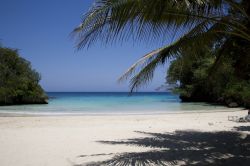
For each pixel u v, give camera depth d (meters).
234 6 6.65
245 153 8.57
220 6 6.43
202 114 22.94
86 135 12.18
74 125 15.71
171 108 32.62
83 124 16.19
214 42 8.48
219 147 9.48
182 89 44.41
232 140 10.80
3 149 9.45
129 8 5.13
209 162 7.55
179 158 7.96
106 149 9.36
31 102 43.75
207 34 7.73
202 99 46.31
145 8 5.16
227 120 18.08
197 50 8.23
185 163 7.45
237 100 35.28
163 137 11.58
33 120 18.20
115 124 16.12
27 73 45.31
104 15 5.15
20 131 13.32
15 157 8.38
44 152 9.00
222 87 35.66
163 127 14.70
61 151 9.13
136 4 5.09
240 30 7.25
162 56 7.79
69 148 9.57
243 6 7.18
